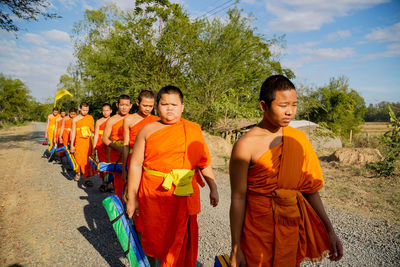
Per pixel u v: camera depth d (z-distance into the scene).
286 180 1.51
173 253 2.26
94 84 21.28
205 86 17.48
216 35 17.12
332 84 26.08
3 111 47.88
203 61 16.73
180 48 16.59
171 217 2.30
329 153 13.61
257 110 17.48
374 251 3.48
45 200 5.30
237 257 1.55
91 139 6.46
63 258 3.21
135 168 2.35
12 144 15.48
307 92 19.70
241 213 1.55
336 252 1.67
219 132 17.95
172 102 2.27
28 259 3.18
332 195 5.99
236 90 18.78
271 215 1.52
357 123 25.34
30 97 52.97
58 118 9.43
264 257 1.52
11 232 3.89
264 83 1.50
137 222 2.80
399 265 3.16
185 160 2.30
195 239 2.44
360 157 9.92
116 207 2.50
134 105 19.30
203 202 5.27
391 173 7.82
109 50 18.61
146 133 2.32
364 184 7.06
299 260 1.58
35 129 34.22
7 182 6.69
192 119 17.78
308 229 1.59
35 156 10.91
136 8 16.50
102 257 3.25
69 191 5.93
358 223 4.39
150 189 2.30
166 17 16.81
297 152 1.50
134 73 16.94
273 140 1.52
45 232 3.90
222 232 3.94
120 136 4.18
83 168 6.28
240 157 1.52
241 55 17.47
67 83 36.66
